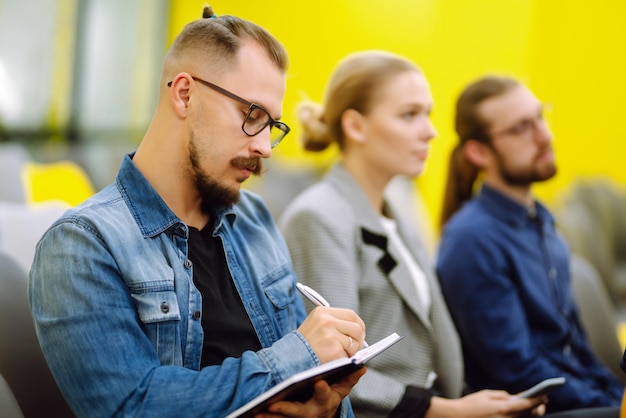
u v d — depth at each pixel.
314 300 1.97
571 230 5.70
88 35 6.59
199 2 6.34
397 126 2.63
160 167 1.92
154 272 1.84
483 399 2.46
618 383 3.02
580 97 6.96
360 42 6.27
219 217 1.99
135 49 6.54
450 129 6.30
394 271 2.56
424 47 6.32
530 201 3.08
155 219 1.89
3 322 2.19
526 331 2.86
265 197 5.41
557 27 6.76
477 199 3.05
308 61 6.20
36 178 4.45
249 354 1.80
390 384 2.45
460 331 2.89
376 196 2.70
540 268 2.96
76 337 1.74
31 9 6.60
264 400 1.63
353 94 2.65
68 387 1.76
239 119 1.87
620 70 7.07
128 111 6.61
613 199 6.38
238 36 1.89
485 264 2.88
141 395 1.74
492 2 6.42
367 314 2.54
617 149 7.25
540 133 3.04
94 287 1.77
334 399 1.84
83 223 1.81
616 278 6.09
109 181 6.40
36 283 1.80
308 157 5.89
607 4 6.96
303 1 6.18
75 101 6.62
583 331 3.10
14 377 2.16
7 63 6.60
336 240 2.51
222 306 1.94
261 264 2.07
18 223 2.63
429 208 6.26
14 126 6.61
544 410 2.67
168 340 1.82
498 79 3.11
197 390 1.75
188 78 1.88
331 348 1.83
